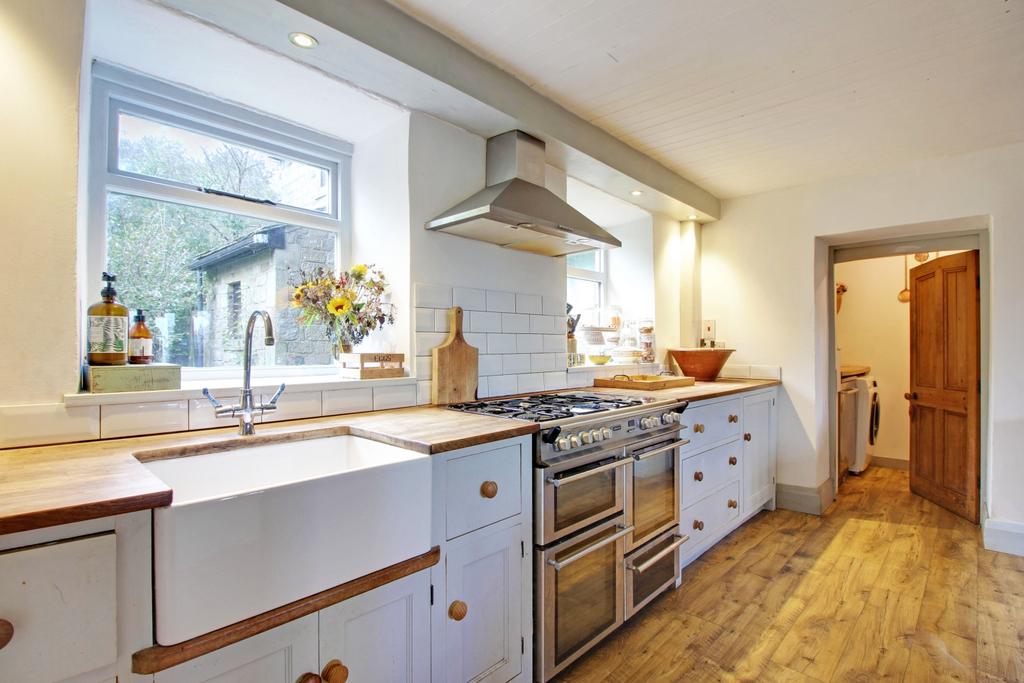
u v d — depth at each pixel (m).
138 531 0.86
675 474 2.29
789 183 3.42
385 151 2.16
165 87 1.79
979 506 3.12
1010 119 2.44
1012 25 1.72
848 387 4.31
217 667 0.91
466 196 2.26
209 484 1.33
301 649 1.03
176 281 1.84
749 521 3.23
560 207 2.21
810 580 2.41
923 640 1.91
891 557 2.66
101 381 1.34
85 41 1.34
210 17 1.44
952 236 3.26
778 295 3.55
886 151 2.85
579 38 1.81
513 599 1.53
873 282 4.72
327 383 1.79
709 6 1.62
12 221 1.21
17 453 1.18
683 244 3.84
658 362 3.59
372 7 1.59
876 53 1.88
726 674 1.73
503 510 1.50
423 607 1.27
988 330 3.06
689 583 2.38
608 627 1.87
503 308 2.45
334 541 1.07
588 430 1.78
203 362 1.90
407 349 2.08
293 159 2.18
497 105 2.01
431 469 1.28
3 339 1.21
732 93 2.20
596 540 1.81
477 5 1.63
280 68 1.71
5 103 1.20
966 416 3.24
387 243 2.16
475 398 2.23
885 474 4.40
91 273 1.62
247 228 2.03
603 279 3.77
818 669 1.75
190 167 1.88
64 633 0.78
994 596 2.24
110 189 1.68
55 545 0.77
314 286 1.98
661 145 2.77
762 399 3.29
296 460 1.49
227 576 0.92
